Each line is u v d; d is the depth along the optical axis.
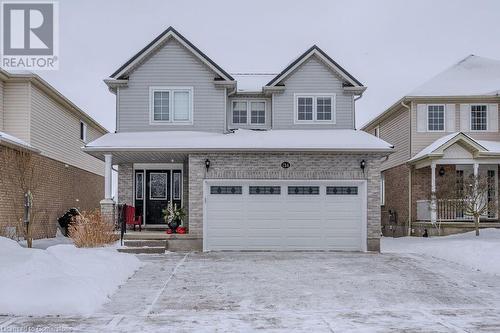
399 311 9.30
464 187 22.11
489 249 15.49
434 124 25.08
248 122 21.55
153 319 8.66
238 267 14.05
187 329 8.03
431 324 8.37
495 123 24.95
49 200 23.11
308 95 20.97
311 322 8.50
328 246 18.23
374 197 18.28
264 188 18.33
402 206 26.42
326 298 10.37
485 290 11.15
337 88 21.02
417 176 25.05
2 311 8.83
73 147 27.06
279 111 20.95
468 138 22.72
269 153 18.22
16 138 20.02
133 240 17.75
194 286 11.50
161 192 21.55
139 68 20.42
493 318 8.79
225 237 18.16
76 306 8.97
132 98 20.31
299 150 18.00
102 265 12.06
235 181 18.25
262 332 7.89
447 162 23.03
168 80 20.38
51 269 10.52
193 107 20.31
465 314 9.09
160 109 20.34
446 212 23.47
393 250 18.50
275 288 11.30
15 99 20.84
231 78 20.33
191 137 19.23
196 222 18.06
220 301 10.09
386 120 29.69
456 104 25.03
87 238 17.09
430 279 12.36
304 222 18.27
